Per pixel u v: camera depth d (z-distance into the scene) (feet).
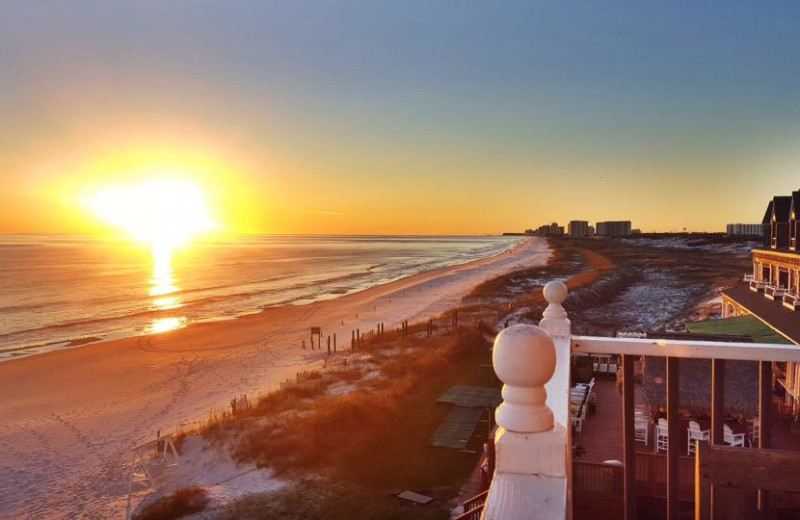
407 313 182.39
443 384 82.43
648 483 28.19
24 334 160.04
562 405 8.95
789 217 80.64
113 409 87.76
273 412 75.66
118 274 366.63
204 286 291.17
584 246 644.69
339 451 61.21
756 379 40.37
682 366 42.93
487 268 372.17
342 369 96.17
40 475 63.52
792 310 61.05
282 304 217.77
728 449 7.98
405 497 51.44
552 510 6.39
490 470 44.80
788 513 21.74
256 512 50.34
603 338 12.07
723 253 415.03
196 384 101.14
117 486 59.93
